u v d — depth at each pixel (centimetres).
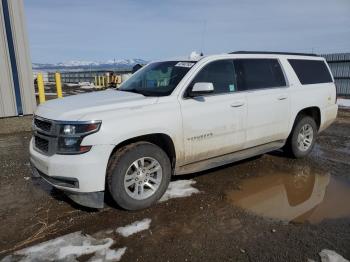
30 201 431
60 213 396
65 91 2392
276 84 554
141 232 350
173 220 376
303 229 355
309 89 600
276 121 544
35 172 416
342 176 522
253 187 475
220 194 449
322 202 425
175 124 415
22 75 1064
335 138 796
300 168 559
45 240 336
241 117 489
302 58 615
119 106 387
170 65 491
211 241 332
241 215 388
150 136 413
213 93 463
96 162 356
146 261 300
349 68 1767
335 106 664
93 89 2550
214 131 458
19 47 1045
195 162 458
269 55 561
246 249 317
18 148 703
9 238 341
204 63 464
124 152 380
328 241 330
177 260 301
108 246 324
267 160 602
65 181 365
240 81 502
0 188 475
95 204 367
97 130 356
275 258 303
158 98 414
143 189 403
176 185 479
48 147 372
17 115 1075
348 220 376
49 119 374
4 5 1000
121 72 2952
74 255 309
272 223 369
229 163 527
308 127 612
